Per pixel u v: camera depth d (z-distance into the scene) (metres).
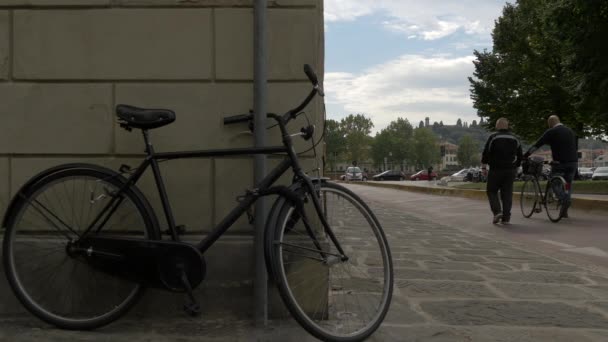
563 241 7.64
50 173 3.22
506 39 36.41
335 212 3.09
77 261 3.28
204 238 3.11
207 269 3.41
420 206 15.21
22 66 3.47
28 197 3.21
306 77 3.45
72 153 3.47
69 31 3.47
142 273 3.02
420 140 155.88
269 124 3.44
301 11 3.45
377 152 153.50
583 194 17.95
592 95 23.34
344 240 3.12
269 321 3.29
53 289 3.29
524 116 36.16
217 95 3.47
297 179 3.09
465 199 17.31
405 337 3.15
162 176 3.46
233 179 3.47
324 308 3.08
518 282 4.71
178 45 3.47
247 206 3.11
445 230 8.86
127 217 3.25
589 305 3.95
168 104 3.47
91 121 3.47
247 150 3.14
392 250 6.46
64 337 3.01
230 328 3.17
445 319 3.53
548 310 3.79
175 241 3.06
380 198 20.50
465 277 4.88
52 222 3.29
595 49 21.73
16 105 3.47
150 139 3.46
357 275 3.11
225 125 3.46
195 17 3.47
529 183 10.70
